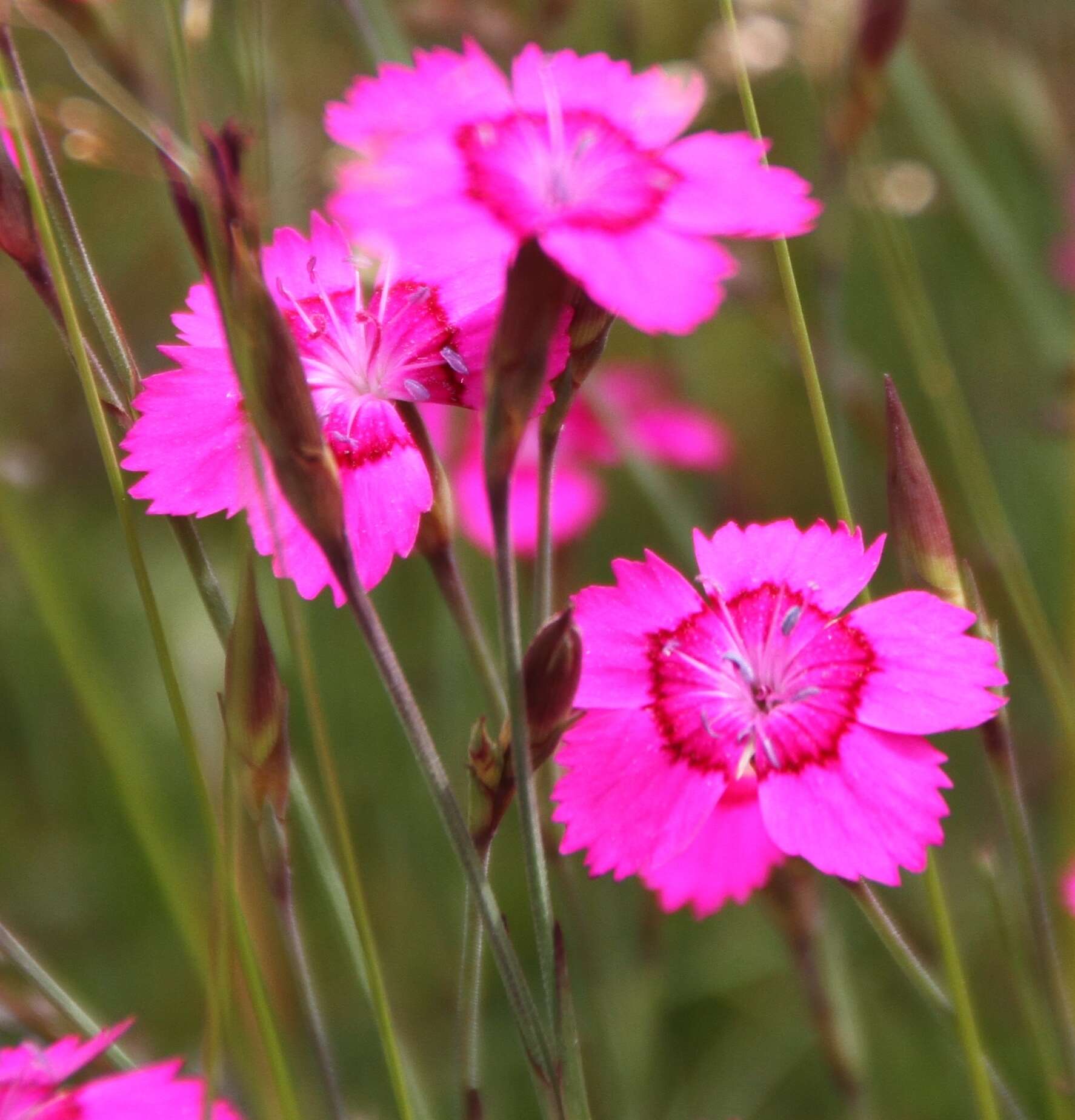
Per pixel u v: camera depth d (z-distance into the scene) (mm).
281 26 307
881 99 278
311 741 336
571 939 284
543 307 216
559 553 313
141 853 338
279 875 230
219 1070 233
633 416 331
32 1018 237
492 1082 298
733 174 221
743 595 237
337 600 227
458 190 218
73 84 294
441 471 231
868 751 231
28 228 228
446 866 324
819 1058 299
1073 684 269
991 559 291
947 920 227
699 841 246
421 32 300
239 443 229
